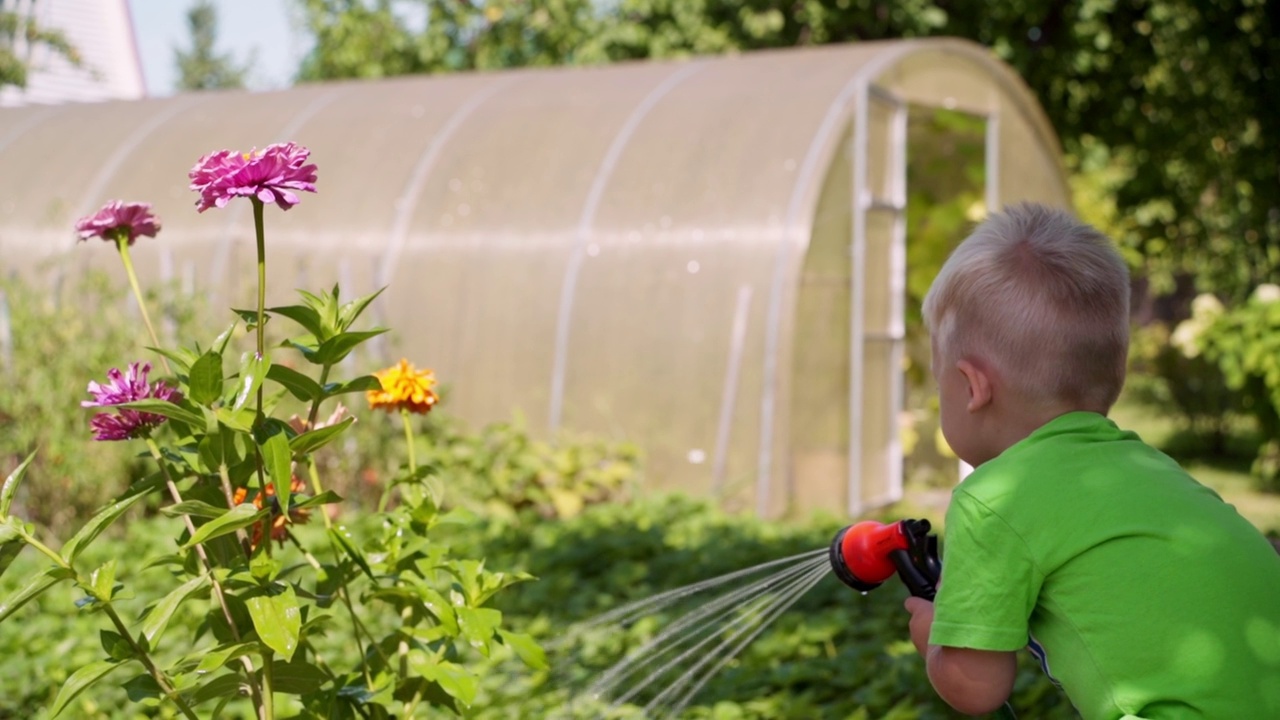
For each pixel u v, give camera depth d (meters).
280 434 2.03
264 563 2.09
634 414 7.61
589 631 4.55
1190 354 9.79
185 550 2.22
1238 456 12.38
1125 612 1.88
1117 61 13.25
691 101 8.38
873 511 8.26
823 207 7.68
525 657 2.45
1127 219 14.34
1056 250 2.06
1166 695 1.85
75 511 6.20
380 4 16.97
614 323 7.72
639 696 3.99
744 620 4.62
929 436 10.20
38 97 18.36
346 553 2.31
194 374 2.07
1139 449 2.04
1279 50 12.30
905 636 4.51
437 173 8.63
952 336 2.13
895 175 8.47
